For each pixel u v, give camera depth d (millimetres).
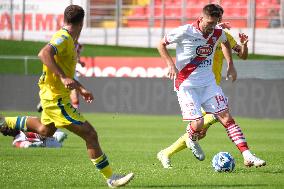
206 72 29500
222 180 26266
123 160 34688
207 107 29609
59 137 41344
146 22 99938
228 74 31766
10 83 80312
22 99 79875
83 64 58750
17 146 40781
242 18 96875
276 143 46375
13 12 101062
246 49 31625
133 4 100062
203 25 28562
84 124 23719
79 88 22703
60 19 100062
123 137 50688
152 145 44406
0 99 80750
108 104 77062
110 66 83438
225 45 31391
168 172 28812
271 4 96125
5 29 101125
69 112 23797
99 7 100938
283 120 69688
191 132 29594
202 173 28453
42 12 100375
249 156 28562
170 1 99312
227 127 29297
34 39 100812
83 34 100562
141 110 75750
